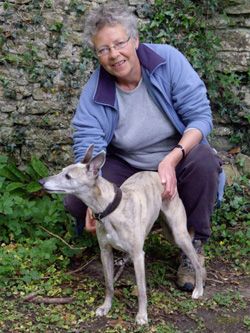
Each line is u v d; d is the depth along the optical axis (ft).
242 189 17.43
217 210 16.20
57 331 10.94
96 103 12.44
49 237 14.74
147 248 14.61
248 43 18.22
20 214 14.58
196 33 18.13
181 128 12.78
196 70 18.10
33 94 17.13
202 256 13.16
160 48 12.65
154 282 12.97
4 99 16.96
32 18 16.84
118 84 12.50
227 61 18.40
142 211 11.34
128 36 11.66
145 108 12.54
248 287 13.05
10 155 17.13
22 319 11.31
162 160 12.46
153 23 17.72
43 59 17.07
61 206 15.12
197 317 11.51
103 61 11.86
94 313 11.52
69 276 13.07
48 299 12.03
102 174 13.20
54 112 17.33
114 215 11.03
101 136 12.53
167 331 10.85
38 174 16.11
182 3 17.88
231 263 14.23
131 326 11.10
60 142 17.44
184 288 12.64
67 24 17.17
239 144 18.76
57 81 17.26
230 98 18.40
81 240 14.47
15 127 17.11
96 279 13.20
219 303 12.05
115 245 11.27
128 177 13.34
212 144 18.60
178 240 12.29
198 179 12.42
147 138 12.72
